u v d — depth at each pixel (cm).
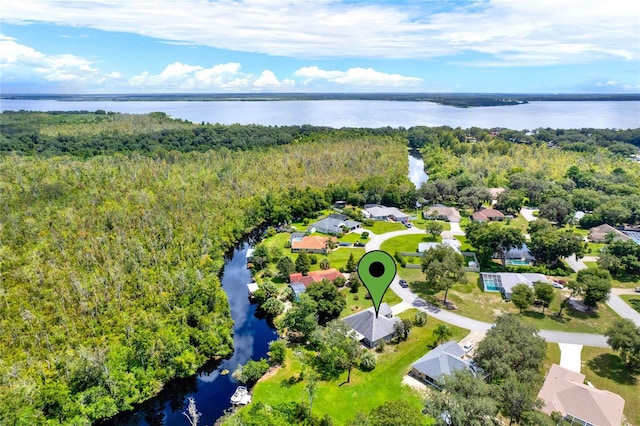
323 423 5875
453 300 10050
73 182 15888
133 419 6831
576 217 16400
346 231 14988
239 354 8231
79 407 6303
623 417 6294
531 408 5516
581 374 6994
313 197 17562
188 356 7494
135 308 8881
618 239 12388
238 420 5806
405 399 6656
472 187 18462
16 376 6588
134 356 7319
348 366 7406
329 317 9156
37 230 11919
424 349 8062
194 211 14600
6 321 8088
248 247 14450
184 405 6981
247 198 16688
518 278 10600
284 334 8806
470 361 7400
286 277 11150
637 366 7475
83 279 9700
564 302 9444
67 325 8169
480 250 12400
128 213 13500
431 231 14100
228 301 10444
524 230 15162
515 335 6731
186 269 10612
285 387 7075
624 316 9300
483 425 5038
